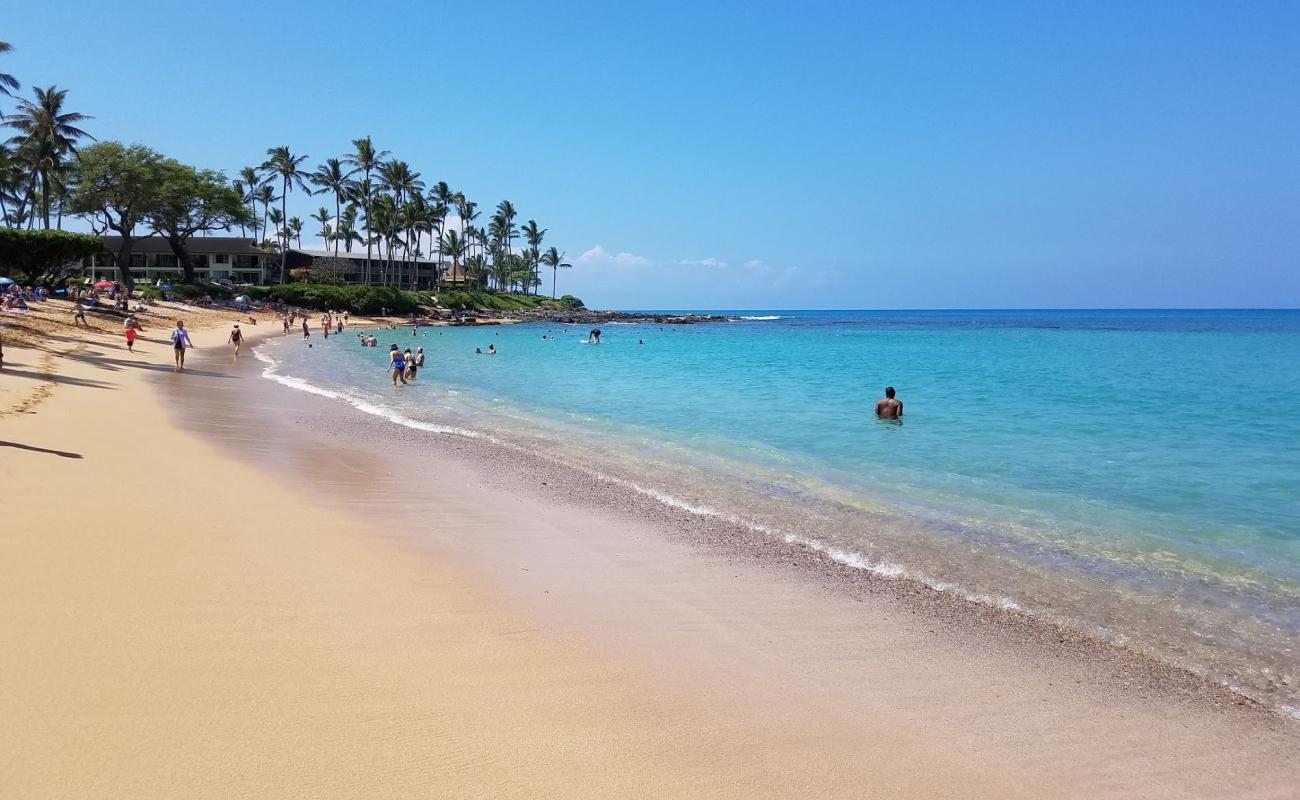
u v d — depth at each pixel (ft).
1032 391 90.27
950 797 14.02
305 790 12.60
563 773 13.85
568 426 62.18
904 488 40.83
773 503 37.37
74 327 118.83
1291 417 67.82
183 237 248.52
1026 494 39.63
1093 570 27.99
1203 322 504.43
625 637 20.67
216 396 69.26
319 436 51.31
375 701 15.92
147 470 35.45
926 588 25.98
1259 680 19.74
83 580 20.94
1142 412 71.26
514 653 19.02
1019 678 19.43
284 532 27.61
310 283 312.50
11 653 16.48
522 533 30.63
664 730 15.78
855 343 230.48
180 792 12.25
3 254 148.66
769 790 13.79
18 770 12.47
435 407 72.38
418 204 349.41
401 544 27.68
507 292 471.21
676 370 123.24
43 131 199.41
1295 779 15.30
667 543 30.27
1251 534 32.58
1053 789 14.53
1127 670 20.11
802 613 23.36
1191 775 15.30
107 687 15.43
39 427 43.19
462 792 12.98
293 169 299.99
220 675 16.38
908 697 18.10
